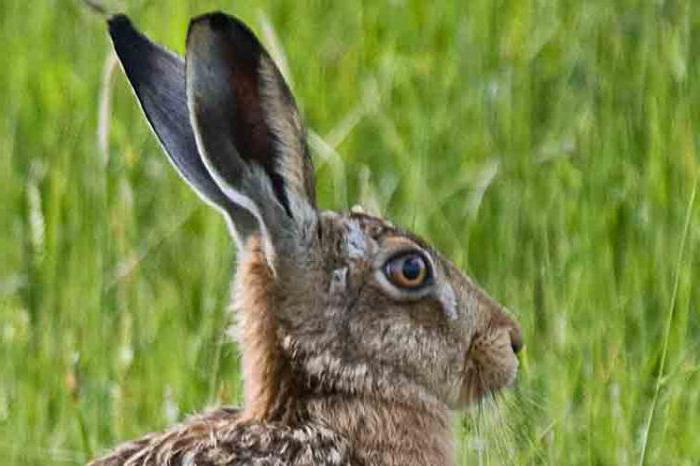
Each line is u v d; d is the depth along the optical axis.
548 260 20.03
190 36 15.89
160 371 19.53
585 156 21.72
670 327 19.16
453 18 24.05
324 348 16.23
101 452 18.47
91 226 21.22
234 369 19.47
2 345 20.02
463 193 21.77
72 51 24.23
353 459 16.20
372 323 16.30
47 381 19.67
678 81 22.23
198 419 16.28
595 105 22.47
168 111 16.62
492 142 22.30
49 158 22.45
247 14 24.20
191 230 21.47
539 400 18.64
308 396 16.22
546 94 22.91
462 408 16.77
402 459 16.38
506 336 16.72
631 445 18.50
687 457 18.53
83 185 21.66
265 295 16.28
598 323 19.47
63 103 23.28
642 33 23.20
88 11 24.23
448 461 16.69
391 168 22.34
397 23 24.19
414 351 16.41
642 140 22.05
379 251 16.34
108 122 20.27
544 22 23.66
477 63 23.25
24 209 21.91
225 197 16.53
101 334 20.03
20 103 23.30
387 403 16.36
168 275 20.95
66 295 20.47
